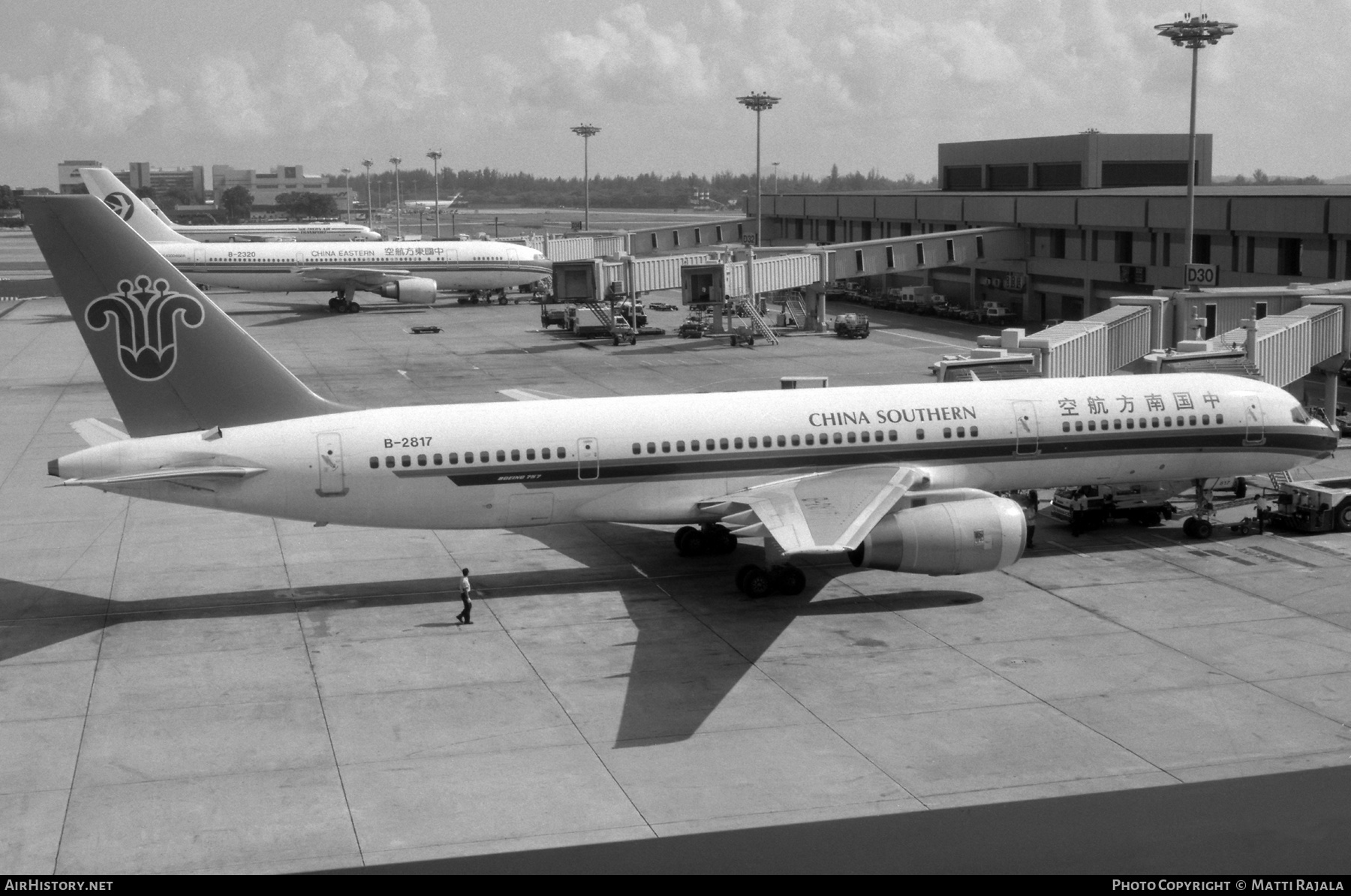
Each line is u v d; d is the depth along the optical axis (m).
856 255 103.62
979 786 23.97
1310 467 51.31
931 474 39.50
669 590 37.72
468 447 36.38
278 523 46.03
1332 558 39.84
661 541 43.53
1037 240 107.75
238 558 41.53
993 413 40.06
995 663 30.89
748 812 23.05
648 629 34.06
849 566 40.06
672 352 92.44
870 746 25.98
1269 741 25.81
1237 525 43.53
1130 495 43.66
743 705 28.45
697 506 38.31
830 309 123.31
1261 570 38.56
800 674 30.41
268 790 24.30
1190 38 66.25
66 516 47.16
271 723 27.72
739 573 36.94
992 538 35.09
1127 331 56.06
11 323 114.81
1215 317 57.56
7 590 38.06
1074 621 34.00
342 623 34.84
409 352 93.88
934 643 32.47
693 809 23.23
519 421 37.12
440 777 24.81
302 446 35.25
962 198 116.00
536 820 22.89
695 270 95.69
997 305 109.62
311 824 22.83
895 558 34.97
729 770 24.95
